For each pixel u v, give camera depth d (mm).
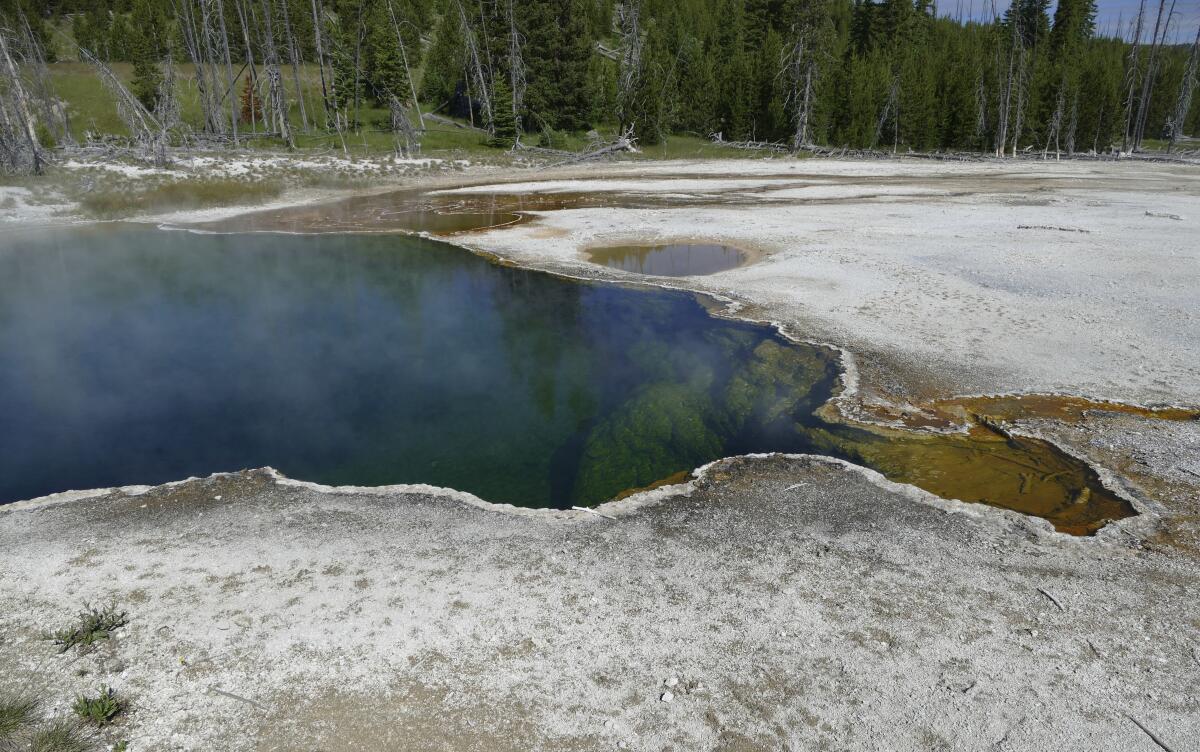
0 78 30312
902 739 3910
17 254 18891
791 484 6891
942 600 5086
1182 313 11633
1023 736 3912
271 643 4656
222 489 6785
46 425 8859
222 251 19469
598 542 5895
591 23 63312
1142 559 5574
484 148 43594
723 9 65812
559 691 4266
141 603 5039
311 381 10445
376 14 49750
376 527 6109
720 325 12312
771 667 4449
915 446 7820
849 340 11039
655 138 48375
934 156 47969
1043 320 11570
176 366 11047
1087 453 7434
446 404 9625
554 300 14461
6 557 5605
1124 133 58625
